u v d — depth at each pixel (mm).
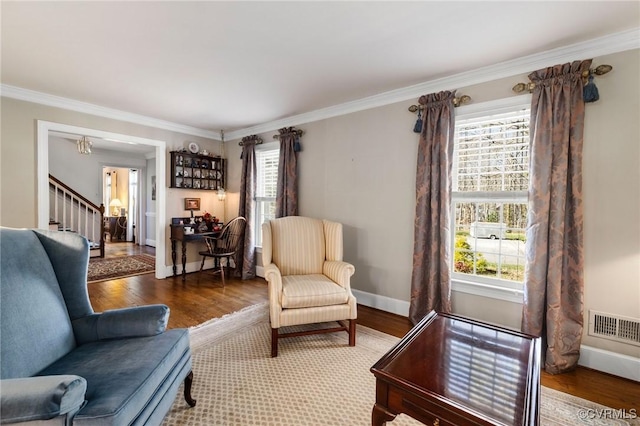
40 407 850
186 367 1562
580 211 2053
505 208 2533
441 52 2240
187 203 4598
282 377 1947
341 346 2393
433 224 2672
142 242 7355
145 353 1333
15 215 3039
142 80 2775
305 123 3846
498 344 1561
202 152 4711
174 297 3500
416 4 1694
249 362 2129
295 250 2881
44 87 2959
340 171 3498
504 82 2445
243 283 4117
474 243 2689
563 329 2096
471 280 2672
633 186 1956
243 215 4453
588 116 2078
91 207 5883
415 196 2891
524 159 2402
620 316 2002
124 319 1495
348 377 1957
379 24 1887
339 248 2836
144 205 7355
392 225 3088
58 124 3291
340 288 2420
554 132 2109
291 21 1860
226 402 1693
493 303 2521
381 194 3158
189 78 2729
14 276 1290
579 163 2059
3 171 2969
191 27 1926
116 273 4547
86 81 2793
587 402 1743
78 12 1757
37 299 1340
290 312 2230
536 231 2145
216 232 4441
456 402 1099
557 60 2197
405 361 1363
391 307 3111
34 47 2172
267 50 2215
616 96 1992
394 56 2301
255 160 4465
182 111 3729
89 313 1584
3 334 1137
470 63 2410
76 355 1347
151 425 1171
